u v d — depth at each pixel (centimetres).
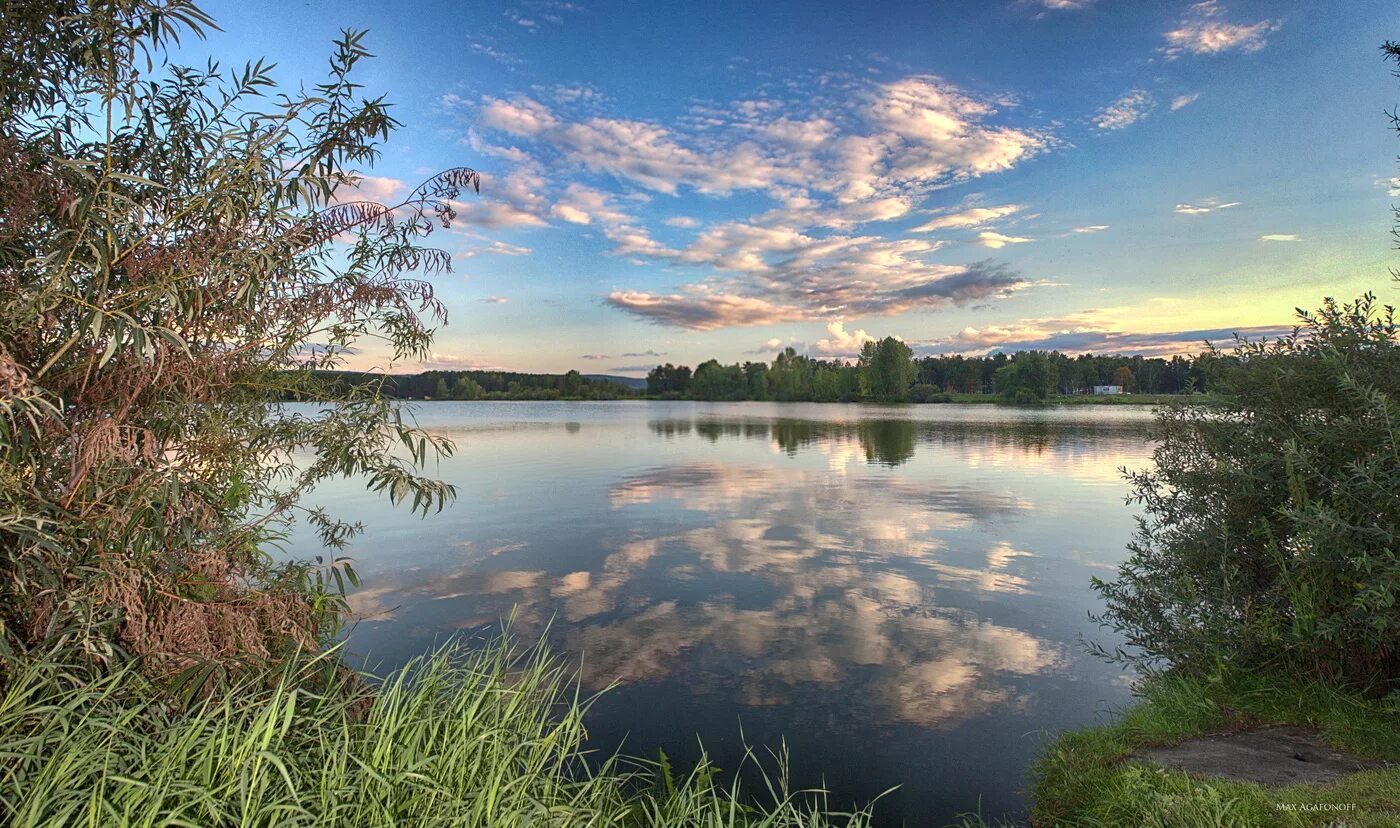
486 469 2016
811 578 838
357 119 307
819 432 3772
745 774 407
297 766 225
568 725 283
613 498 1477
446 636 620
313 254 342
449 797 229
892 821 364
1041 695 516
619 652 595
